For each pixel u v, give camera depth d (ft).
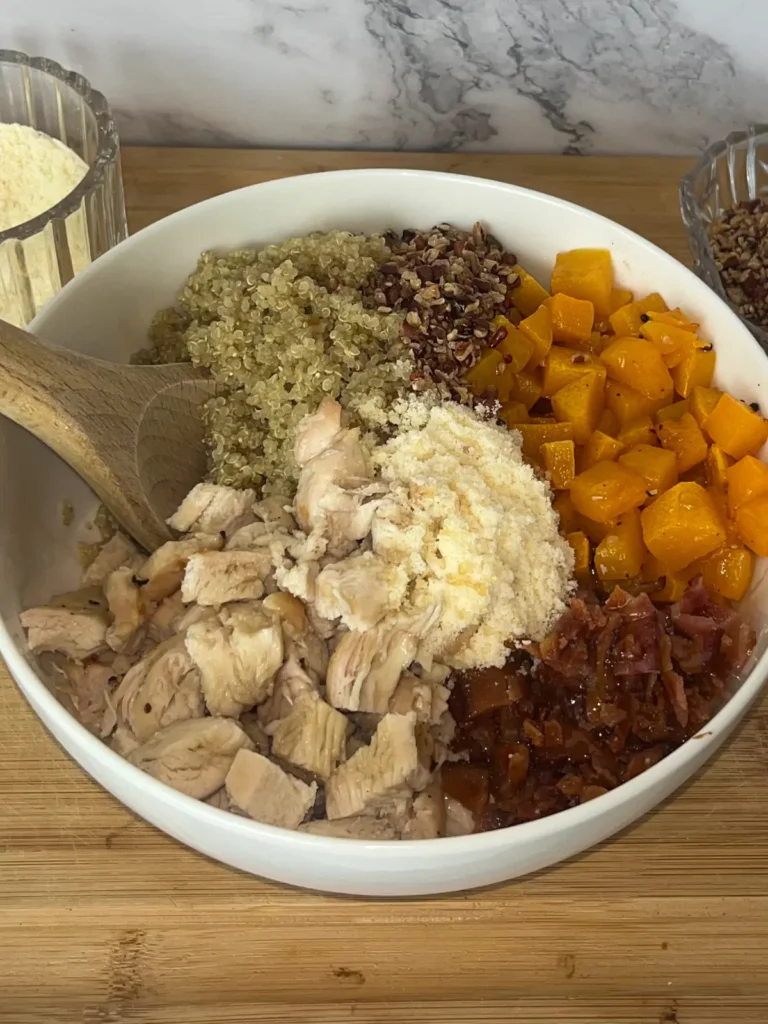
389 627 1.09
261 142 1.70
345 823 1.03
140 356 1.32
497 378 1.28
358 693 1.07
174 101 1.62
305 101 1.63
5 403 1.02
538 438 1.27
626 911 1.03
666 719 1.10
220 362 1.25
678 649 1.12
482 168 1.67
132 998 0.97
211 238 1.32
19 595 1.10
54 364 1.06
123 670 1.14
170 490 1.21
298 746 1.04
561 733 1.09
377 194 1.35
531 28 1.53
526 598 1.14
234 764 1.00
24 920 1.01
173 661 1.08
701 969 1.00
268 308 1.25
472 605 1.09
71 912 1.01
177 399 1.21
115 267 1.26
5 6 1.49
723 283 1.50
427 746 1.08
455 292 1.27
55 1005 0.96
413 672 1.12
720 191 1.63
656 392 1.28
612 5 1.50
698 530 1.15
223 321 1.24
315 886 0.97
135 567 1.18
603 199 1.64
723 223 1.58
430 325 1.25
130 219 1.57
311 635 1.12
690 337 1.27
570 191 1.64
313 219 1.36
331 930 1.01
